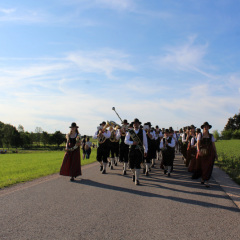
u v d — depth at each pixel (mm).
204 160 7879
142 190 7184
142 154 8266
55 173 10750
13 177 10164
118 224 4492
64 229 4254
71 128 8656
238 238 3947
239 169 11461
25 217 4824
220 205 5699
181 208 5461
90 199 6121
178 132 21547
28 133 139125
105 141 10664
